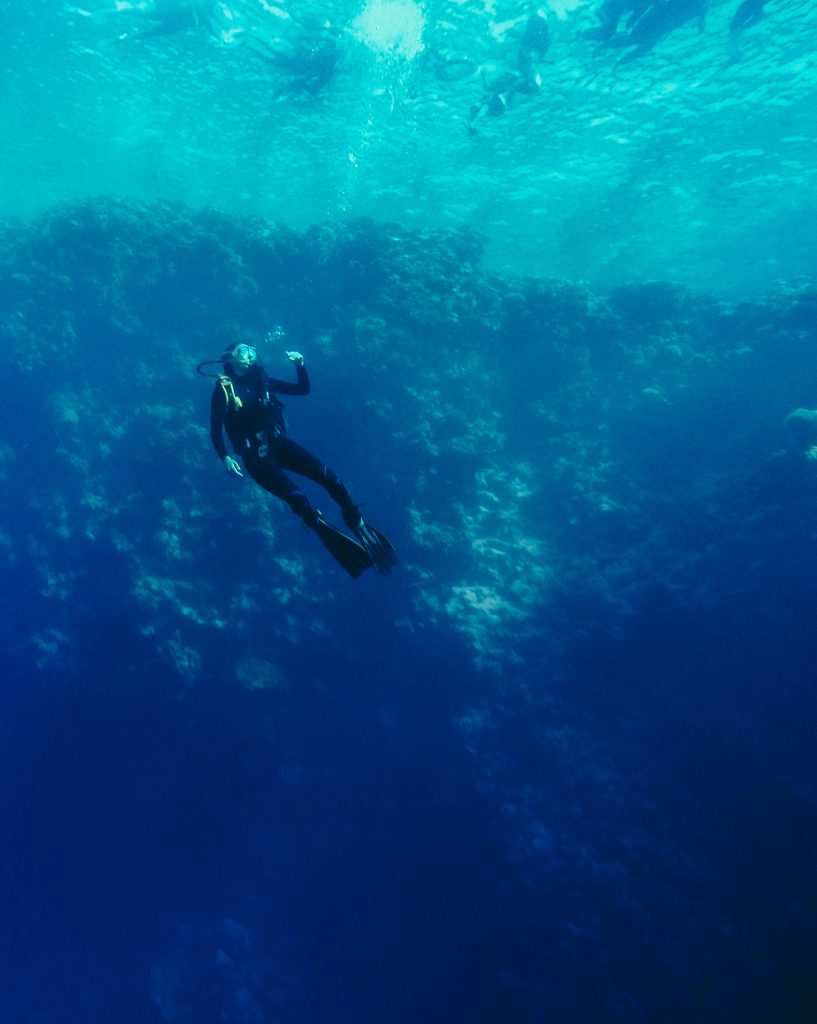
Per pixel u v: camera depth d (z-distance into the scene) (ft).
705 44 42.06
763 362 37.50
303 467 10.72
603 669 28.84
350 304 38.88
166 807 32.83
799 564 25.96
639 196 68.74
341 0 39.60
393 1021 26.25
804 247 82.17
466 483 34.50
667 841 23.26
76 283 36.40
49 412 33.96
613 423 39.17
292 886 30.53
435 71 46.37
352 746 31.32
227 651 30.86
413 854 28.43
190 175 81.87
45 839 35.78
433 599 31.63
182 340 37.88
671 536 32.04
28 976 37.19
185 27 45.57
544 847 24.50
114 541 31.35
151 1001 32.63
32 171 86.12
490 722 28.71
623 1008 21.06
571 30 40.45
